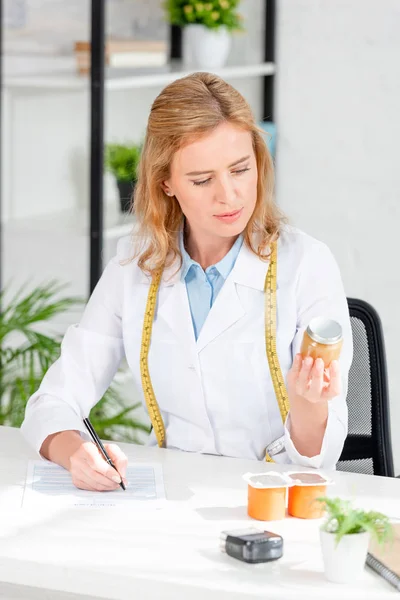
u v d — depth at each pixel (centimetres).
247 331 205
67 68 368
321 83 363
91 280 331
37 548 157
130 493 181
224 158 191
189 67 365
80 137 387
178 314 208
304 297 206
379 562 146
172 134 193
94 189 326
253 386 205
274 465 195
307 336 173
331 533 143
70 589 151
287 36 366
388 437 228
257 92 379
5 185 390
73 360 217
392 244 362
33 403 212
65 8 370
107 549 157
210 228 197
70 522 168
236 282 206
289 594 141
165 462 198
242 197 194
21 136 388
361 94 358
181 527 165
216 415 208
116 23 378
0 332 298
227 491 182
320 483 169
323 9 359
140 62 359
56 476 190
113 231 340
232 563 151
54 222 364
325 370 173
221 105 192
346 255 369
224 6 359
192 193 195
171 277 210
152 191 206
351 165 363
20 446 209
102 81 320
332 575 144
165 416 215
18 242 398
